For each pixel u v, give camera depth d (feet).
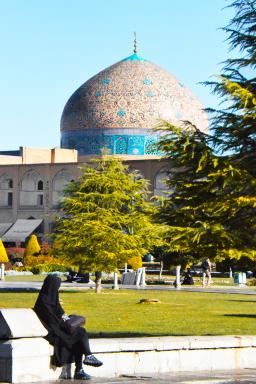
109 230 115.34
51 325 40.32
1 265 175.83
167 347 44.21
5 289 121.70
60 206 125.80
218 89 50.83
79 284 151.74
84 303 94.68
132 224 118.01
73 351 40.42
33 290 119.85
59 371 40.50
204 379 41.65
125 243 115.96
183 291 126.93
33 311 40.70
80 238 116.16
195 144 51.93
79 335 40.50
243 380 41.70
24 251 214.69
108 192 121.08
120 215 119.34
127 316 77.36
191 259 55.16
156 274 198.29
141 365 43.37
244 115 50.85
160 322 71.26
